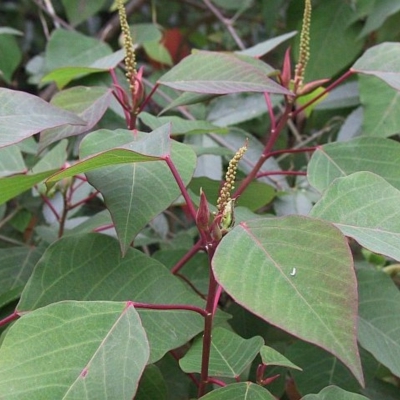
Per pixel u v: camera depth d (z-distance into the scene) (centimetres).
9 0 162
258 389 39
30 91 144
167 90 83
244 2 99
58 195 74
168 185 45
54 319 38
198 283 57
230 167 40
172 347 45
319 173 54
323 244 37
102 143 49
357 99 83
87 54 88
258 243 37
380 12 79
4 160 58
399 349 51
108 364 36
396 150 54
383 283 53
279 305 34
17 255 60
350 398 40
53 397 35
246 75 53
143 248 77
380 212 42
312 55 85
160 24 129
